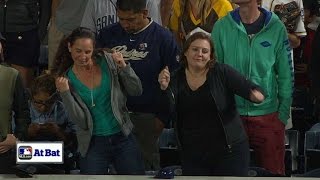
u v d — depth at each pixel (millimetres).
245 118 15703
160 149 17453
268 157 15789
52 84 16422
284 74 15773
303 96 20500
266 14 15789
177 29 18359
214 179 11633
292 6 19438
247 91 13820
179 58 15000
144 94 16406
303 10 20312
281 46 15703
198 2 17906
